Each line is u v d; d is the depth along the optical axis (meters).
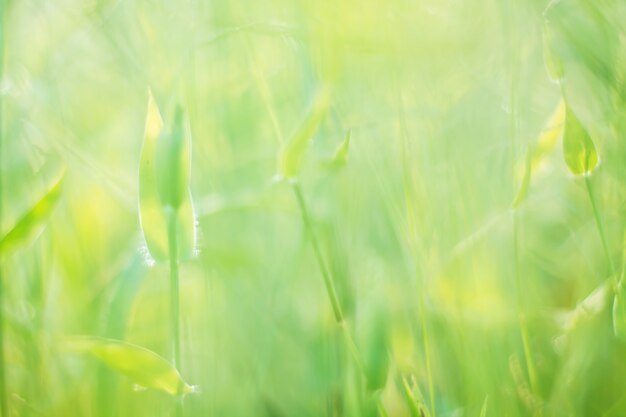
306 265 0.43
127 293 0.40
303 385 0.41
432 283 0.40
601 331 0.40
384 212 0.42
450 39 0.42
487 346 0.39
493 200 0.42
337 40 0.40
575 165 0.39
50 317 0.42
